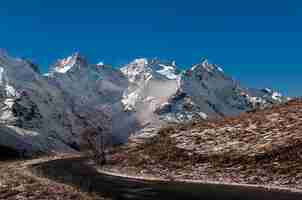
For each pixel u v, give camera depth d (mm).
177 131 95375
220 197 48062
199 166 70375
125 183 62781
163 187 57625
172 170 71750
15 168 97250
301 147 64938
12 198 42219
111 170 83125
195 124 98375
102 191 53469
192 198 47969
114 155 99625
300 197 46469
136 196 49719
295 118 79062
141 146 97312
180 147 82875
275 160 63500
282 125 77875
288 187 52781
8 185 50250
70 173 81250
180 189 55312
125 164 85438
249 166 64062
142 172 74625
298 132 71438
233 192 51500
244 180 59031
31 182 54438
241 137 78500
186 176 66500
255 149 70250
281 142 69500
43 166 108375
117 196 49562
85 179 68750
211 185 58594
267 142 71562
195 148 80000
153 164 78438
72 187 52281
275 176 57719
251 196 48094
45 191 46188
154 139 97875
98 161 97438
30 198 42344
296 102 92688
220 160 69938
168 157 79250
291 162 60969
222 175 63250
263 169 61406
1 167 102312
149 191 53812
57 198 42906
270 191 51156
